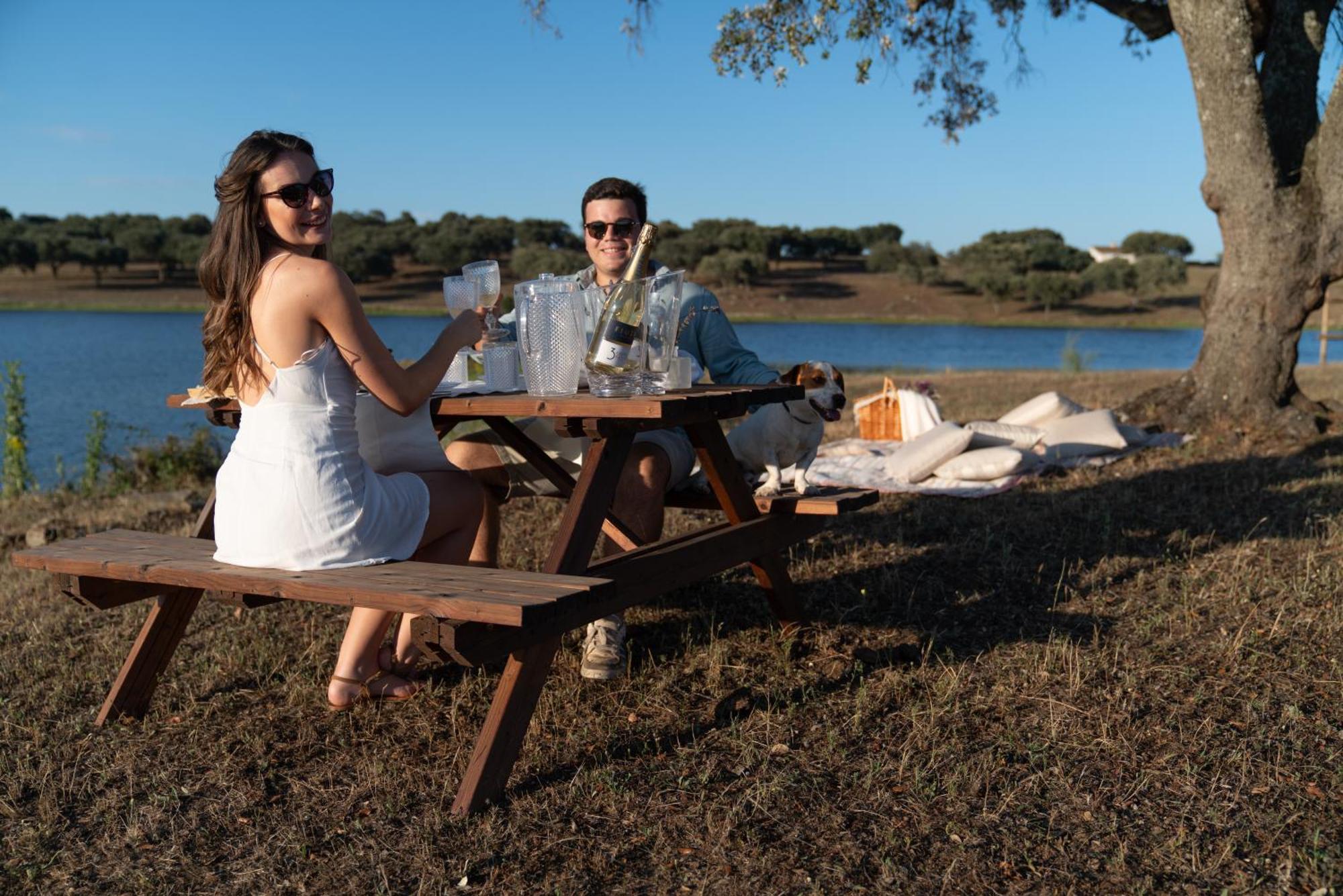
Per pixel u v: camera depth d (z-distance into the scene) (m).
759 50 9.41
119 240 157.75
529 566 5.05
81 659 3.93
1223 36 8.23
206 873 2.38
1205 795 2.62
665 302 2.98
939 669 3.52
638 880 2.30
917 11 9.53
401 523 2.82
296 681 3.53
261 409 2.68
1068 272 152.38
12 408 8.75
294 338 2.61
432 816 2.57
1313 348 46.69
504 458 3.89
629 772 2.82
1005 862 2.34
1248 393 8.62
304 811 2.66
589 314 3.73
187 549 3.06
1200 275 157.75
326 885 2.31
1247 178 8.42
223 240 2.66
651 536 3.64
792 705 3.22
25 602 4.79
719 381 4.00
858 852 2.39
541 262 122.56
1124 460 7.46
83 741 3.13
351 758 2.97
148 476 8.77
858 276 159.50
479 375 3.58
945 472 6.68
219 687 3.55
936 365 53.62
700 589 4.49
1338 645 3.59
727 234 157.38
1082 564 4.77
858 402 8.20
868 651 3.64
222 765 2.93
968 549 5.07
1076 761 2.84
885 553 5.05
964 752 2.90
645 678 3.51
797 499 3.77
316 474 2.63
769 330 107.25
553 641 2.77
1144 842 2.42
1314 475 6.57
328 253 2.89
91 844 2.54
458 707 3.28
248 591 2.57
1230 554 4.81
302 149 2.71
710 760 2.89
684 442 3.85
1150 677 3.40
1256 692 3.24
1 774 2.92
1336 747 2.83
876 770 2.79
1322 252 8.31
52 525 6.47
